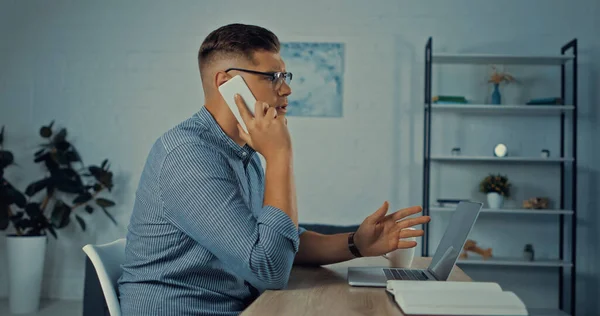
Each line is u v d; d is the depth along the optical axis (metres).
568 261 4.37
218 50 1.43
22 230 4.47
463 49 4.48
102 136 4.57
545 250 4.45
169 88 4.55
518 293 4.44
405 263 1.71
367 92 4.49
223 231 1.26
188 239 1.36
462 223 1.47
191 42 4.56
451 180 4.46
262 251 1.23
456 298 0.99
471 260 4.13
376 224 1.58
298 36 4.51
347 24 4.50
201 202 1.28
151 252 1.37
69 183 4.32
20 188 4.61
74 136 4.57
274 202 1.30
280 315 1.03
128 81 4.56
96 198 4.47
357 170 4.48
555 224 4.45
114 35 4.58
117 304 1.33
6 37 4.61
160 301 1.34
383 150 4.48
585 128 4.43
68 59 4.59
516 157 4.14
